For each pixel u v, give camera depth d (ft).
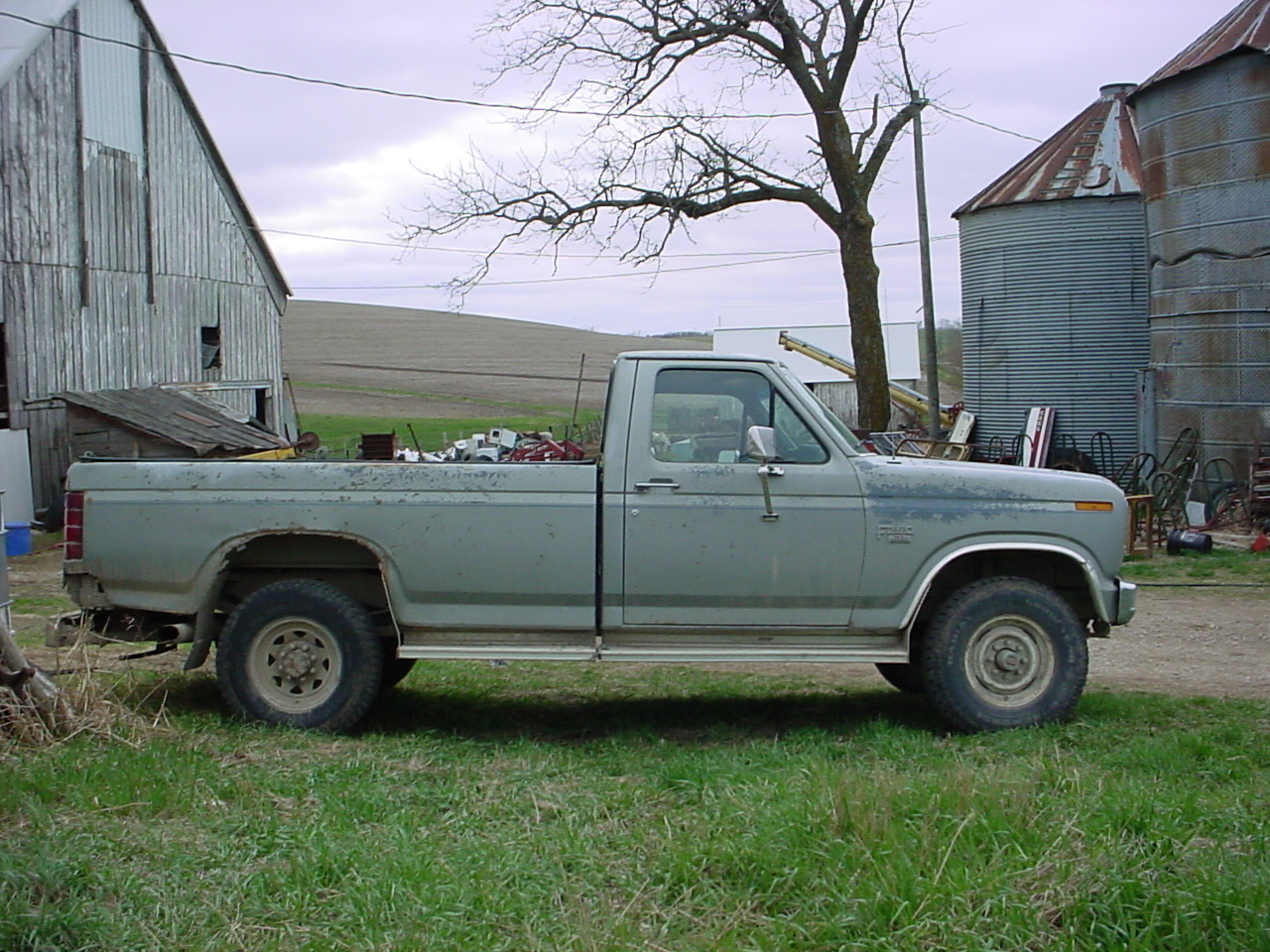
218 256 94.43
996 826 15.08
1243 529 56.13
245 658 22.08
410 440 141.90
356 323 376.68
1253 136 56.90
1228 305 58.49
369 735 21.85
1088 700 24.27
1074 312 78.64
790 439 22.18
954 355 286.66
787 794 16.65
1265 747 20.65
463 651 21.86
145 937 12.80
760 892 13.88
